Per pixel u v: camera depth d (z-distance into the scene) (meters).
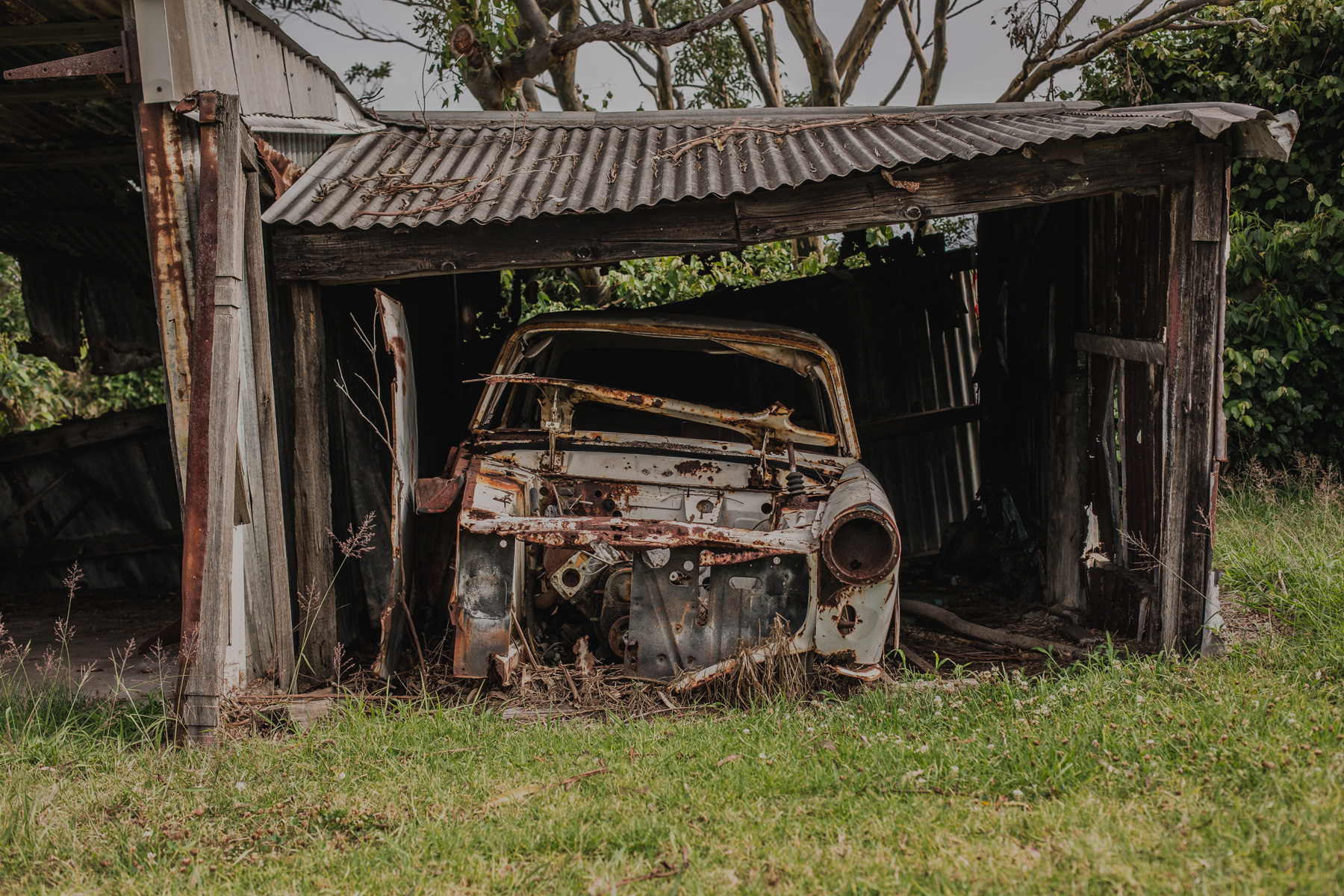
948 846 2.53
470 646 3.87
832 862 2.50
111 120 5.20
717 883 2.44
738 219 4.20
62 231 6.88
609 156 5.30
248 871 2.67
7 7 3.99
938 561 6.84
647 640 3.97
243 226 3.95
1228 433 8.05
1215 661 4.01
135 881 2.63
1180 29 8.28
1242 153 4.09
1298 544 5.47
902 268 7.01
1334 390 7.88
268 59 4.48
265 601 4.11
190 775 3.33
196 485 3.62
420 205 4.38
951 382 7.48
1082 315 5.42
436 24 9.80
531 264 4.21
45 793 3.21
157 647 4.22
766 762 3.19
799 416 5.38
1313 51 7.81
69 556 6.92
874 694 3.79
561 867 2.59
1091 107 5.54
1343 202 7.76
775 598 3.97
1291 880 2.18
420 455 5.58
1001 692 3.83
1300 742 2.97
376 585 4.78
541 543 3.84
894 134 4.99
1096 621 5.07
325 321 4.57
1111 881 2.27
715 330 4.81
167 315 3.90
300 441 4.24
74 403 11.98
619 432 5.14
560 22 11.55
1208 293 4.13
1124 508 4.91
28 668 5.00
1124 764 2.97
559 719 3.76
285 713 3.80
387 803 3.04
